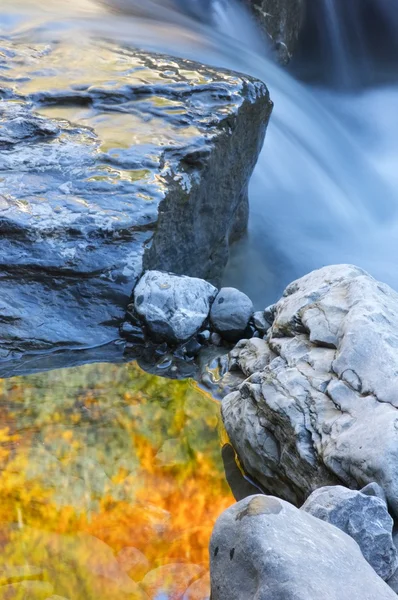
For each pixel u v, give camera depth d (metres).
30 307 3.70
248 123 5.14
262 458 2.85
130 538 2.53
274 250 5.93
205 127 4.72
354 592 1.87
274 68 8.16
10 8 6.66
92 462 2.92
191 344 3.79
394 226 6.81
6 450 2.94
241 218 5.72
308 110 7.96
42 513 2.61
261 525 2.00
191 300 3.80
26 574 2.33
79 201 4.02
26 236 3.80
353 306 3.02
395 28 13.16
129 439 3.09
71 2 7.38
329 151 7.79
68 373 3.51
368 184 7.68
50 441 3.02
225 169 4.84
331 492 2.34
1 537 2.48
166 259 4.25
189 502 2.76
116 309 3.80
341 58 12.36
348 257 6.00
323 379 2.80
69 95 4.97
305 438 2.67
